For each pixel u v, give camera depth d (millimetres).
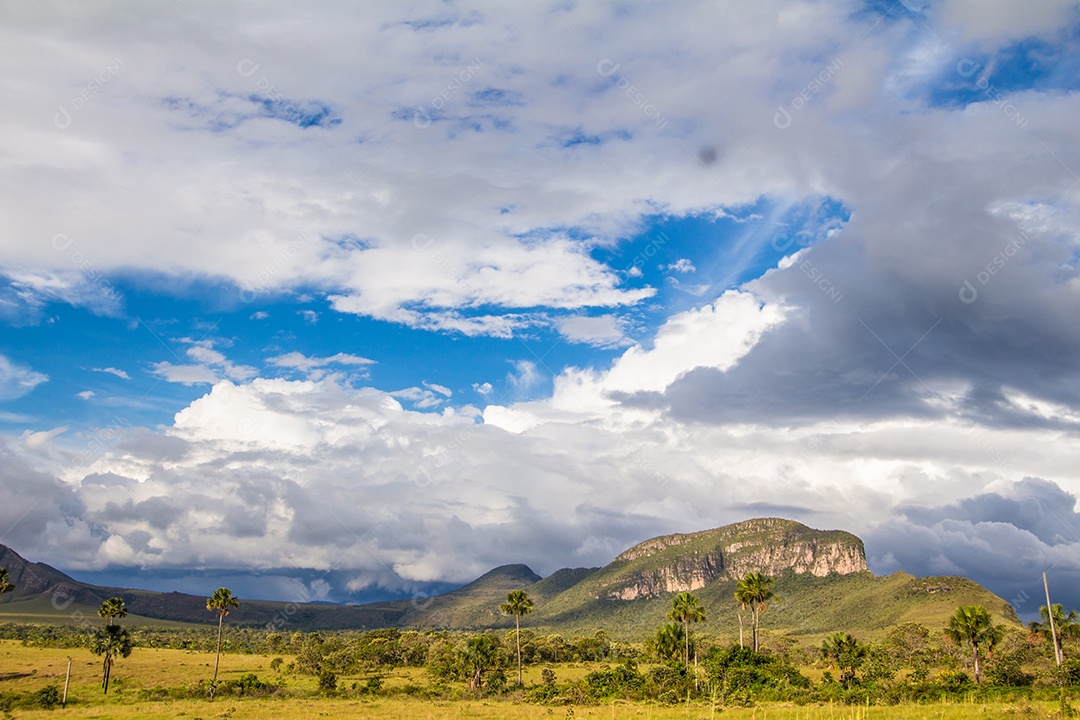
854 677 83812
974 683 73250
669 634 105438
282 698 86000
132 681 104000
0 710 70562
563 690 83375
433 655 141125
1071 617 105188
